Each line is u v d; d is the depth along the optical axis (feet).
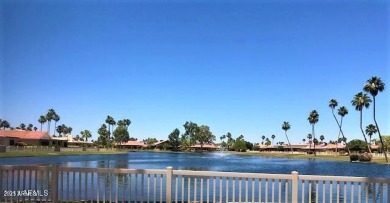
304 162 268.62
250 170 171.22
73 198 30.63
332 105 380.17
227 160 297.74
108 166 173.17
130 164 196.75
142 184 30.35
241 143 617.62
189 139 618.03
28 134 358.23
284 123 563.48
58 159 206.08
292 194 28.58
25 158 194.70
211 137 624.18
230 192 57.62
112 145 519.19
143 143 629.51
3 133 333.21
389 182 27.76
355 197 51.52
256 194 54.34
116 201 31.19
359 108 307.99
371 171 169.37
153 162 235.81
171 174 29.94
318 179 28.66
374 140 415.64
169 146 603.67
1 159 177.27
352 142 409.69
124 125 582.35
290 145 565.94
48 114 493.77
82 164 179.73
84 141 511.40
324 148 520.01
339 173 157.07
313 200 49.06
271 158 359.25
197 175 30.01
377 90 277.23
